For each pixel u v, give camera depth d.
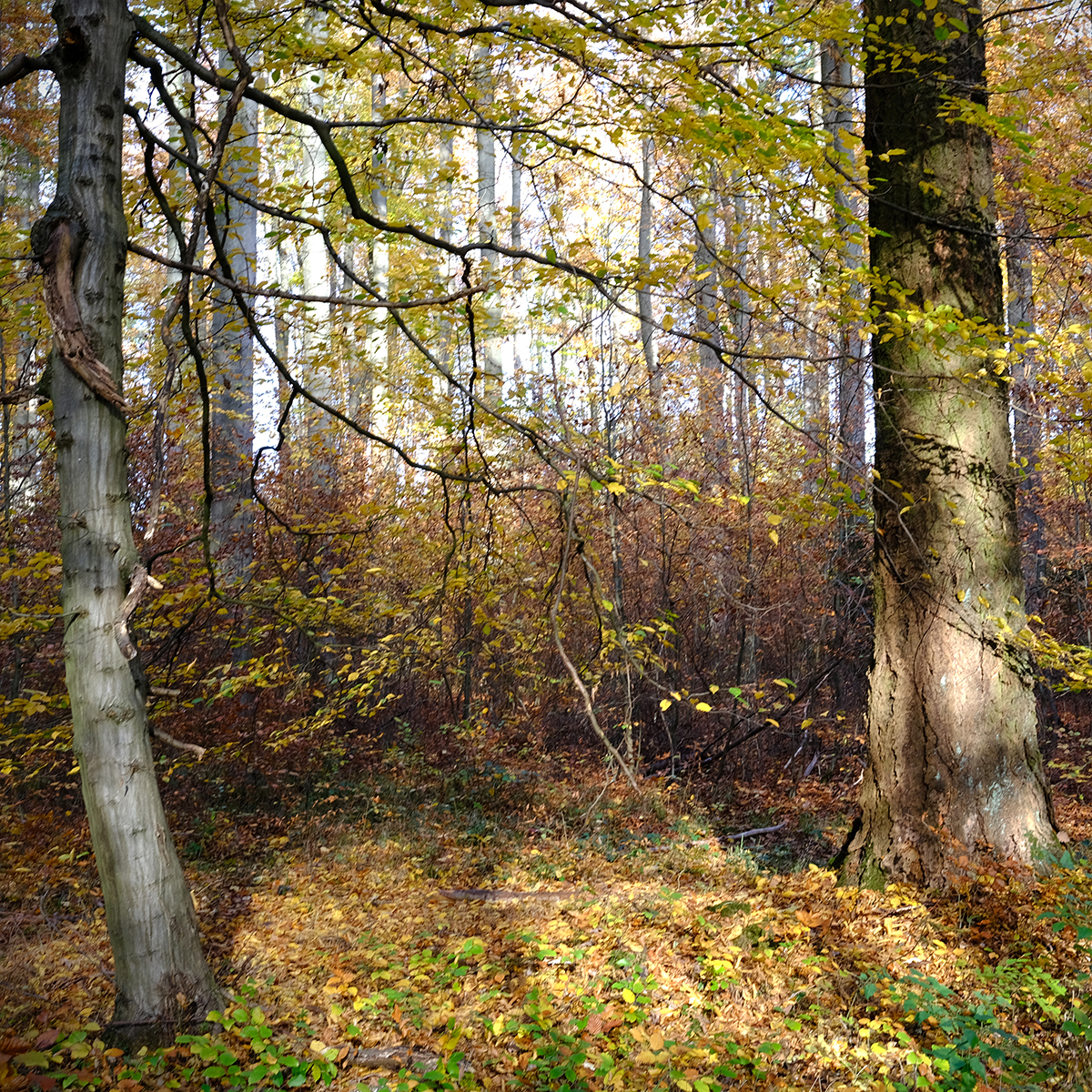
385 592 9.57
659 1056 3.79
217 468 9.38
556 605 3.66
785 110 4.76
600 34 4.60
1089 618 12.07
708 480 11.78
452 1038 4.02
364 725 10.98
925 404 6.18
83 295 3.84
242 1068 3.89
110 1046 3.78
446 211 14.70
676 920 5.69
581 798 9.71
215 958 5.19
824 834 8.86
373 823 9.00
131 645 3.91
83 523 3.85
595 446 9.38
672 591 10.95
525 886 7.14
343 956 5.28
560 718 11.52
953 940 5.14
